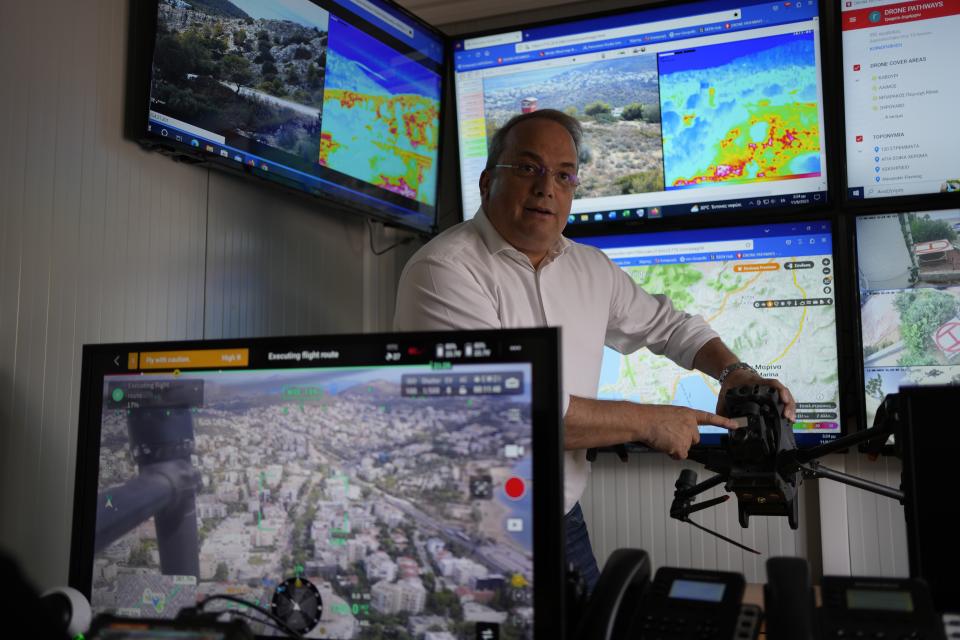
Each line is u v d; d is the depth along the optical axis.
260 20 2.25
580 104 2.94
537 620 0.99
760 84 2.73
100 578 1.16
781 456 1.46
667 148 2.85
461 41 3.05
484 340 1.05
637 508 2.89
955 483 1.03
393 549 1.06
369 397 1.08
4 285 1.72
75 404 1.88
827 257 2.72
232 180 2.41
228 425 1.14
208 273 2.30
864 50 2.61
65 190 1.87
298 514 1.10
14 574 0.72
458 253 1.88
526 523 1.01
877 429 1.38
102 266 1.96
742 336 2.80
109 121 1.99
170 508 1.15
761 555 2.75
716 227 2.83
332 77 2.51
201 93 2.11
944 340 2.57
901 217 2.62
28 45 1.79
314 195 2.48
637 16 2.85
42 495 1.79
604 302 2.08
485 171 2.02
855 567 2.62
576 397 1.50
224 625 0.96
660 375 2.86
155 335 2.11
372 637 1.05
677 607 1.01
